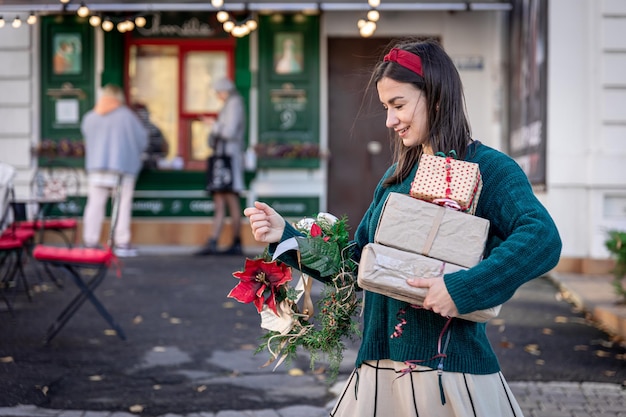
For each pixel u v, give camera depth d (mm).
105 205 11664
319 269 2342
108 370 5488
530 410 4727
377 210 2391
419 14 12117
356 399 2357
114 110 10781
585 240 9578
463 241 2096
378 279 2088
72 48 11898
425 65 2273
